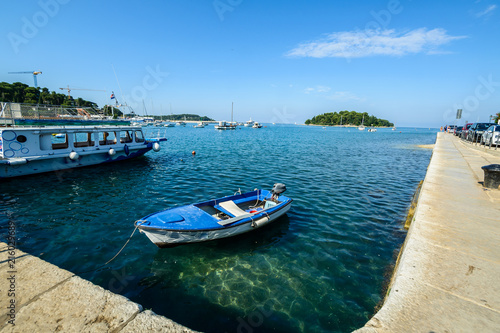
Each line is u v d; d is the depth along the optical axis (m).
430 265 4.69
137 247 8.48
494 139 22.77
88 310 3.57
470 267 4.63
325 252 8.30
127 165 22.61
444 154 21.66
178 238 7.79
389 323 3.34
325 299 6.15
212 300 6.09
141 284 6.63
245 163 24.89
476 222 6.73
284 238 9.23
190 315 5.61
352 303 6.02
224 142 49.00
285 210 10.75
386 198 14.25
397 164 26.55
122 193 14.41
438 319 3.41
